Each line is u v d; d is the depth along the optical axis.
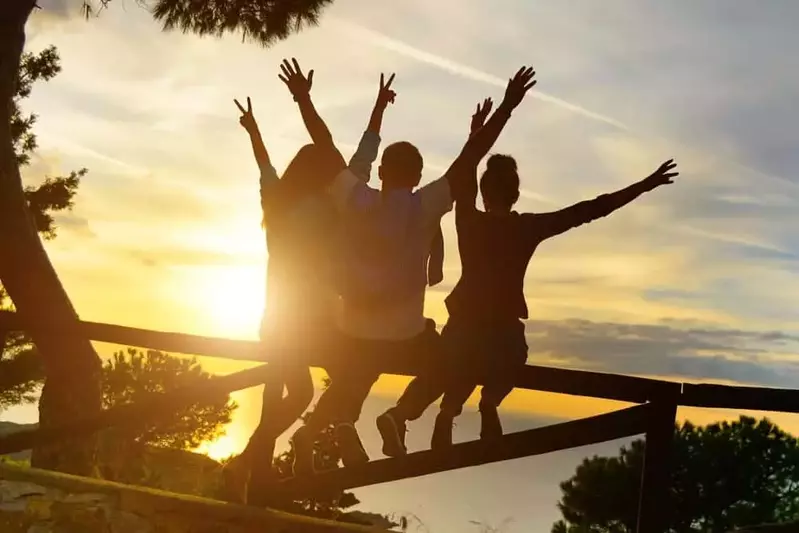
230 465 4.69
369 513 12.30
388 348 4.08
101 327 4.70
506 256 4.19
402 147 4.01
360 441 4.28
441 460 4.10
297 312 4.20
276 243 4.30
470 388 4.19
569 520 22.52
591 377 3.99
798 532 4.52
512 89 4.03
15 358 16.52
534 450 4.02
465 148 4.05
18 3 8.48
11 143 8.59
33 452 8.24
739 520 21.27
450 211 4.06
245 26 10.48
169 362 20.33
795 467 21.98
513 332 4.15
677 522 22.16
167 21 10.45
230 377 4.50
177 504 4.56
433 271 4.16
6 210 8.50
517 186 4.36
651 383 3.95
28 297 8.62
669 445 3.91
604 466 22.27
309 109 4.32
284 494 4.38
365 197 3.97
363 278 3.95
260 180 4.46
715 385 3.92
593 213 4.16
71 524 4.59
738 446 21.94
